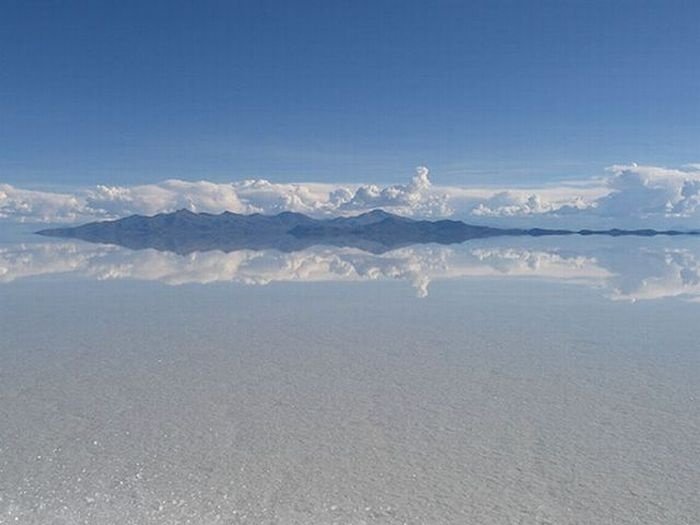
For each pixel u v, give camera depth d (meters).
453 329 27.66
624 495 12.27
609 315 31.05
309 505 11.91
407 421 16.08
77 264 66.81
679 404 17.19
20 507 11.78
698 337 25.59
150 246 118.12
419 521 11.39
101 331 27.41
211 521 11.36
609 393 18.19
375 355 22.88
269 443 14.70
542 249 104.38
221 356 22.77
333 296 38.31
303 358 22.42
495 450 14.31
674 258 74.38
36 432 15.28
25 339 25.73
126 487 12.56
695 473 13.13
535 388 18.73
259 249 104.50
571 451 14.22
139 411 16.77
